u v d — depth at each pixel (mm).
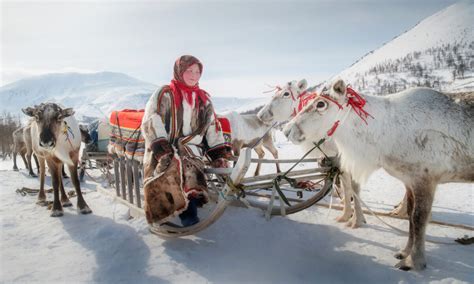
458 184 7945
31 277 3520
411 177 3574
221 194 3846
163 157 3908
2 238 4703
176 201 3869
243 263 3748
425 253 3842
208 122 4551
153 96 4262
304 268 3660
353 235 4547
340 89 3760
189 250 4047
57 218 5602
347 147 3918
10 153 35219
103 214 5621
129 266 3701
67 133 5789
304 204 5098
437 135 3451
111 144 6184
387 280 3375
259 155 9469
